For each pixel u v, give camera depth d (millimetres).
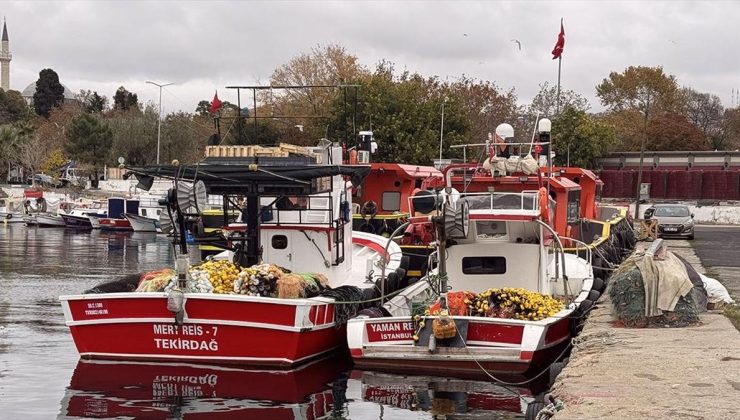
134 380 13523
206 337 14008
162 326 14094
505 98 64938
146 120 80438
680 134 75938
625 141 76688
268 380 13586
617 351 11633
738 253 29016
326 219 17172
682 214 38156
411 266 21688
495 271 16219
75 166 82688
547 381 13523
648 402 8844
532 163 19500
